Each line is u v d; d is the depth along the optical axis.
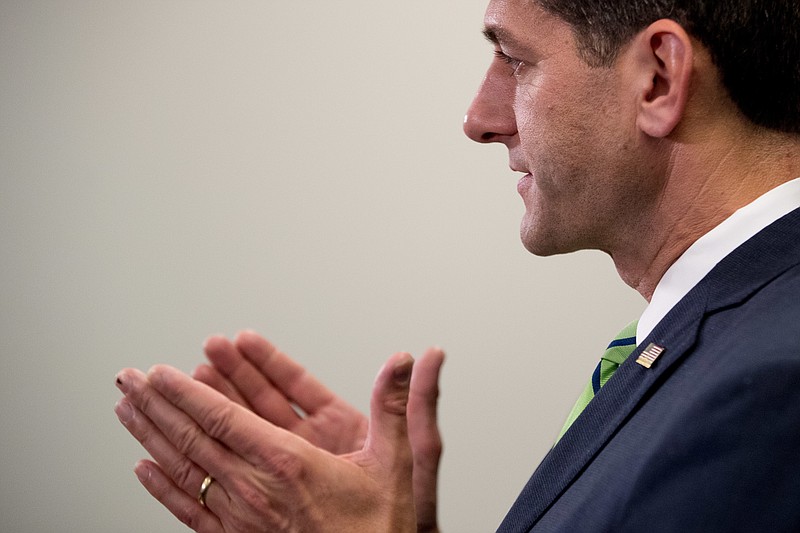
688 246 1.45
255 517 1.34
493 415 6.35
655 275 1.51
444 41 6.48
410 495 1.41
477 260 6.41
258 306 6.73
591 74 1.43
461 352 6.41
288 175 6.70
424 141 6.51
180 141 6.82
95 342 6.95
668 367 1.32
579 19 1.42
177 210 6.85
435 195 6.49
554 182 1.49
